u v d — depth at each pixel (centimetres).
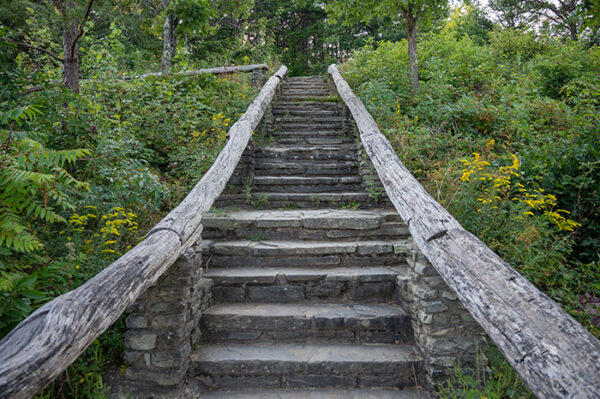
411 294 308
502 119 586
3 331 219
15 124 361
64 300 169
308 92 1010
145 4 923
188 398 260
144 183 384
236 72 992
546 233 351
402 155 497
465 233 236
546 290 336
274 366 278
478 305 181
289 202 495
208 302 330
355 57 1138
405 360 277
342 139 693
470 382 246
